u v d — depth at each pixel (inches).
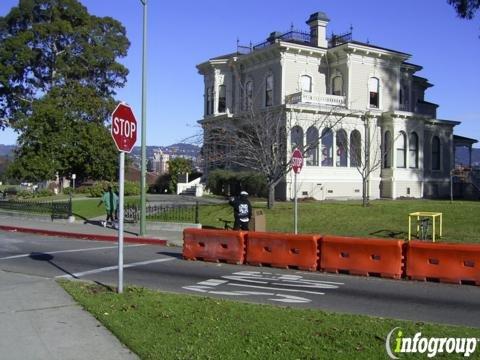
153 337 253.0
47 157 1536.7
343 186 1365.7
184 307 319.3
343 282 446.3
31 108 1952.5
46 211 1112.8
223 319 288.8
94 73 2127.2
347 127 1375.5
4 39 2042.3
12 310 315.3
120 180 356.8
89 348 242.8
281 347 236.1
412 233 738.2
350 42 1433.3
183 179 1704.0
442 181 1563.7
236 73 1545.3
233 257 548.4
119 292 361.4
